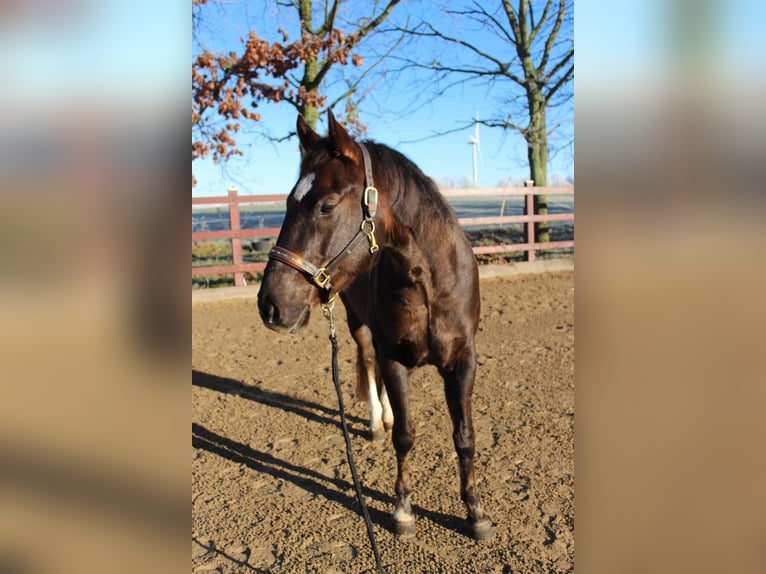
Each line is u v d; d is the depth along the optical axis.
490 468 3.10
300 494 2.97
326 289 2.05
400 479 2.62
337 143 2.07
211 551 2.49
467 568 2.30
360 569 2.33
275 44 8.87
